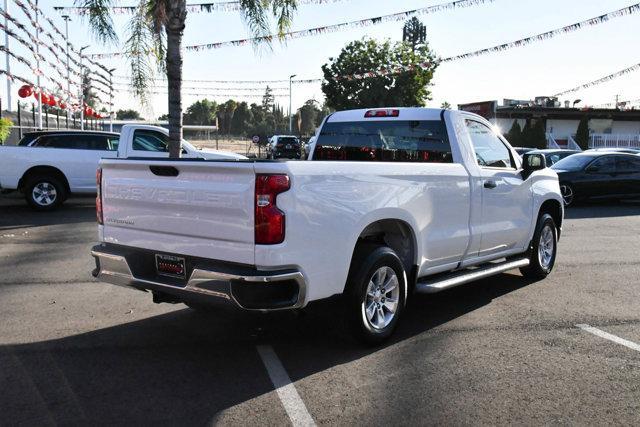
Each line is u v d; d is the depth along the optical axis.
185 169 4.23
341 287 4.39
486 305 6.16
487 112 43.00
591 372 4.34
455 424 3.52
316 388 4.01
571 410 3.72
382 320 4.87
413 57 41.34
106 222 4.85
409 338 5.07
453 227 5.59
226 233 4.05
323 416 3.61
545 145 37.50
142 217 4.55
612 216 14.09
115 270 4.73
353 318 4.57
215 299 4.07
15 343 4.83
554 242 7.55
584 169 16.02
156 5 10.04
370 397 3.88
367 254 4.64
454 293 6.68
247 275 3.89
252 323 5.43
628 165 16.28
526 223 6.80
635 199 16.31
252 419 3.56
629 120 43.69
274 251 3.90
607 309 6.03
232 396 3.88
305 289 4.09
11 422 3.48
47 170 13.10
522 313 5.87
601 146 39.78
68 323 5.38
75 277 7.16
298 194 4.01
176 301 4.86
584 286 7.03
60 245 9.25
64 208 13.80
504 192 6.32
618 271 7.88
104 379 4.12
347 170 4.40
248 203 3.92
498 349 4.81
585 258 8.81
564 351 4.78
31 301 6.09
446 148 5.88
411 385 4.07
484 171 6.02
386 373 4.29
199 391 3.95
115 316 5.61
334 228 4.26
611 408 3.75
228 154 14.21
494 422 3.55
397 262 4.86
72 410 3.65
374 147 6.44
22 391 3.91
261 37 10.88
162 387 4.00
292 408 3.71
